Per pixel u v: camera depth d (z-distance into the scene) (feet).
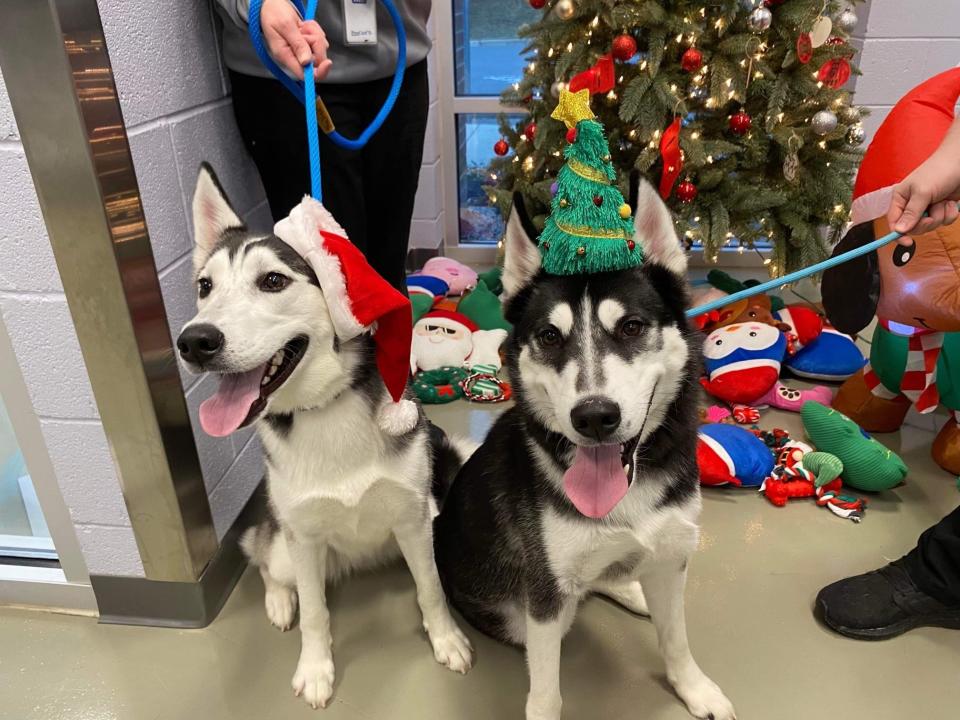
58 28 4.28
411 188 8.25
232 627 6.29
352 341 4.98
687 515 4.58
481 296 11.60
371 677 5.70
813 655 5.74
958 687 5.42
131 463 5.70
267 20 5.08
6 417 6.15
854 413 8.87
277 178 7.55
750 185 9.71
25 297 5.16
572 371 4.07
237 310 4.38
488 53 14.06
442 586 6.29
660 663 5.72
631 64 9.52
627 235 4.12
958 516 5.79
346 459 5.10
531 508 4.60
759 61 8.96
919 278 6.91
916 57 12.27
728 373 9.27
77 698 5.60
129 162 5.06
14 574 6.45
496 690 5.54
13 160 4.71
